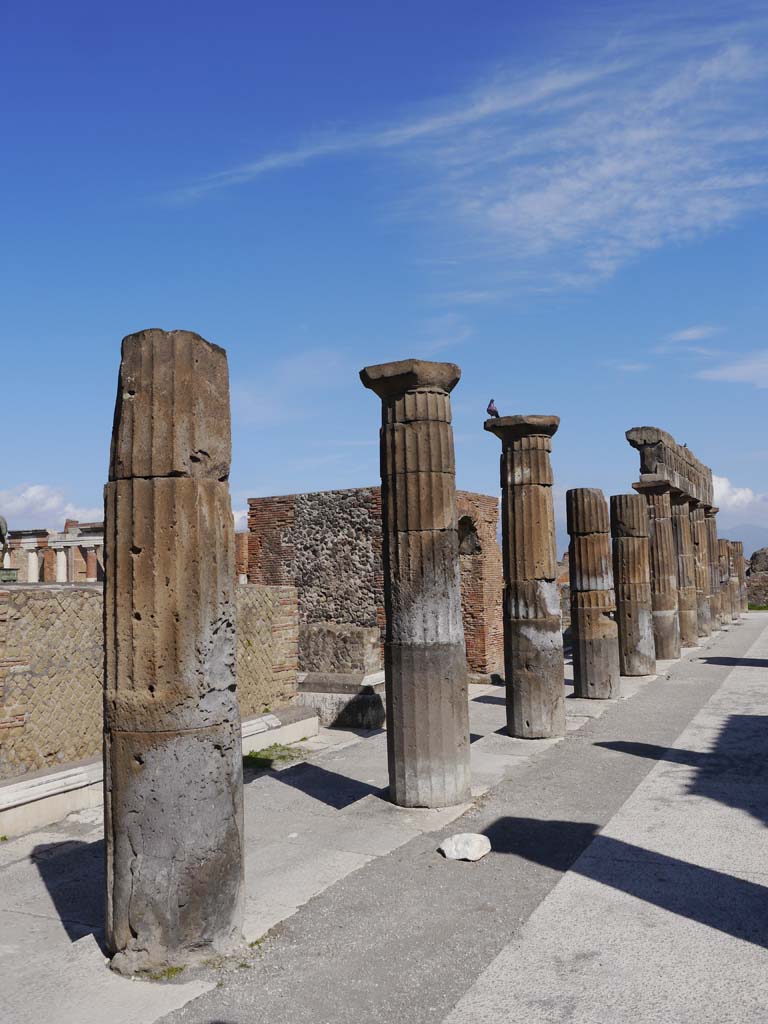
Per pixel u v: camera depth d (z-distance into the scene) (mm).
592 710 14797
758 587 52375
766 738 12320
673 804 8938
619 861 7203
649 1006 4793
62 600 10312
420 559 8930
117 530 5578
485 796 9273
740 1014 4691
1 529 13336
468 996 4914
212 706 5555
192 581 5535
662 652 22719
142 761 5383
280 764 11945
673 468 25344
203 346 5754
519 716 12500
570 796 9273
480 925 5906
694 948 5527
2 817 8734
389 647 9094
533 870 6996
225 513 5801
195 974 5176
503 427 12555
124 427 5629
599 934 5758
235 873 5574
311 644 16281
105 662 5609
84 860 7918
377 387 9156
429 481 8953
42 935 6012
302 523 21031
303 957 5402
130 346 5691
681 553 26031
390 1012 4734
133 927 5281
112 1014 4711
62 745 10195
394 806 8914
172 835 5332
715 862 7156
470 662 20750
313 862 7203
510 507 12734
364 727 14852
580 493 16312
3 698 9523
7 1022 4637
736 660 22125
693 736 12539
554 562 12742
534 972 5211
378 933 5766
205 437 5691
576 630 16203
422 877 6832
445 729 8875
